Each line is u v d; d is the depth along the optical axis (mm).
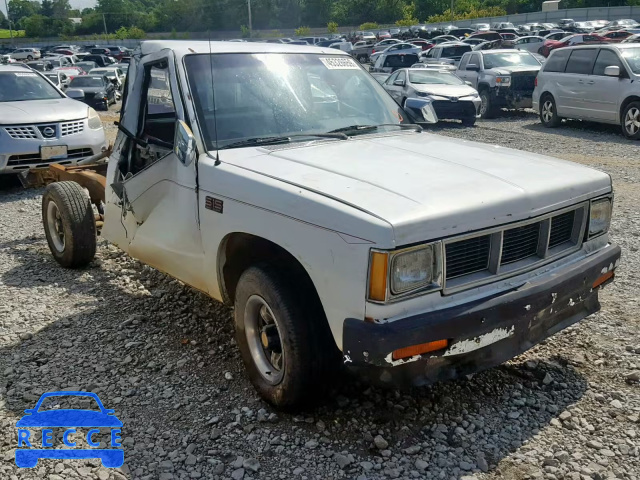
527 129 15570
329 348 3396
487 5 95562
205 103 4160
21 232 7551
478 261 3223
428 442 3359
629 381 3898
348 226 2988
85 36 101500
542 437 3387
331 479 3104
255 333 3723
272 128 4242
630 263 5969
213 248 3877
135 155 4785
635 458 3203
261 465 3215
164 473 3168
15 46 95562
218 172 3758
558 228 3607
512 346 3404
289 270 3441
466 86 16688
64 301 5387
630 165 10555
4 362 4332
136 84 4625
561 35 40719
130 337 4668
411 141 4316
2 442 3436
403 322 2939
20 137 9375
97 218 6582
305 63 4703
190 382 4016
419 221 2947
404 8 94500
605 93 13828
